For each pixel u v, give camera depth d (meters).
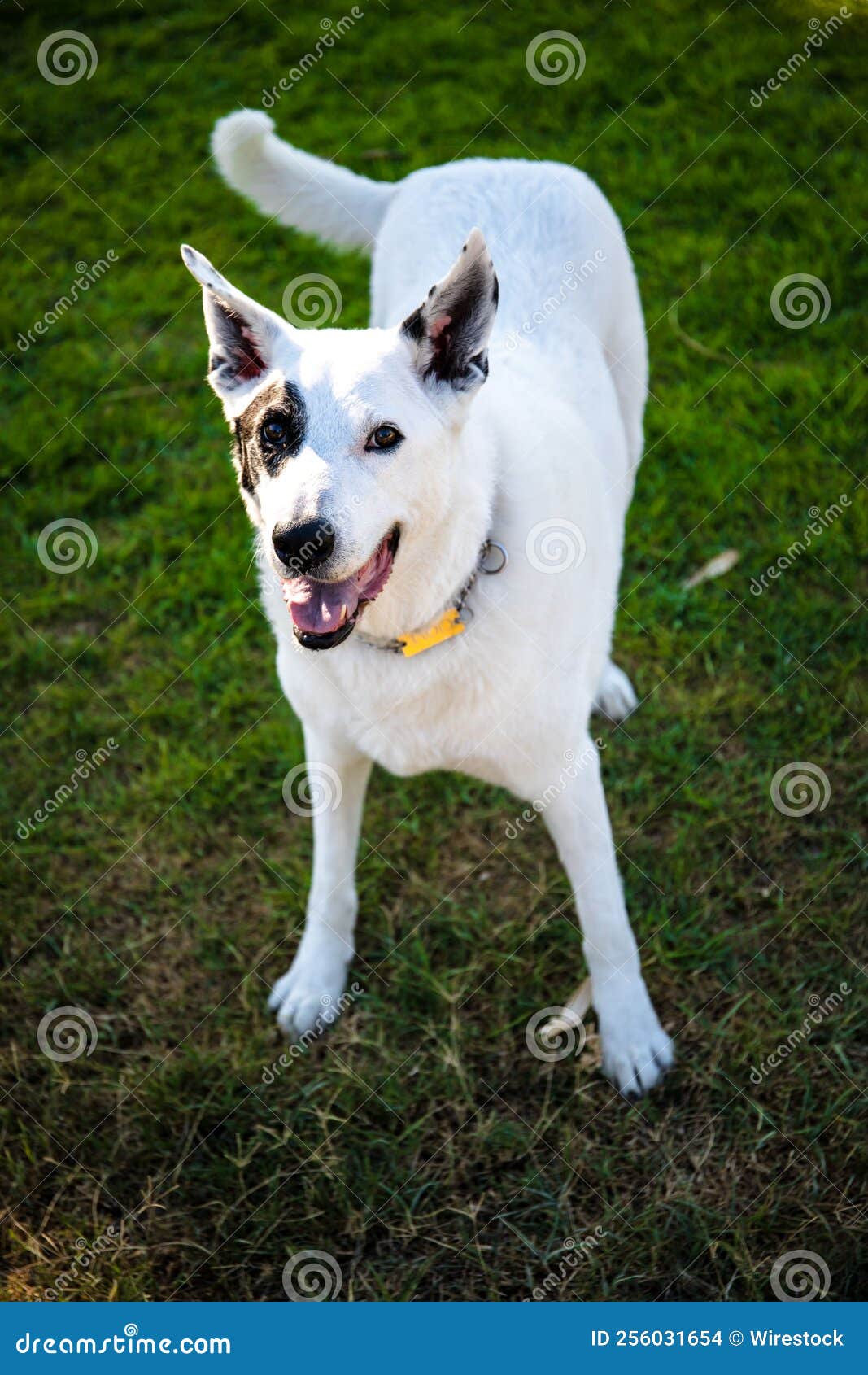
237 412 2.56
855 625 4.03
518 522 2.66
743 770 3.74
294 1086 3.10
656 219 5.56
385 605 2.55
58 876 3.63
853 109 5.89
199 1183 2.91
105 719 4.02
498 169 3.52
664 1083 3.04
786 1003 3.18
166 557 4.50
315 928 3.29
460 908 3.48
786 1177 2.81
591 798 2.91
